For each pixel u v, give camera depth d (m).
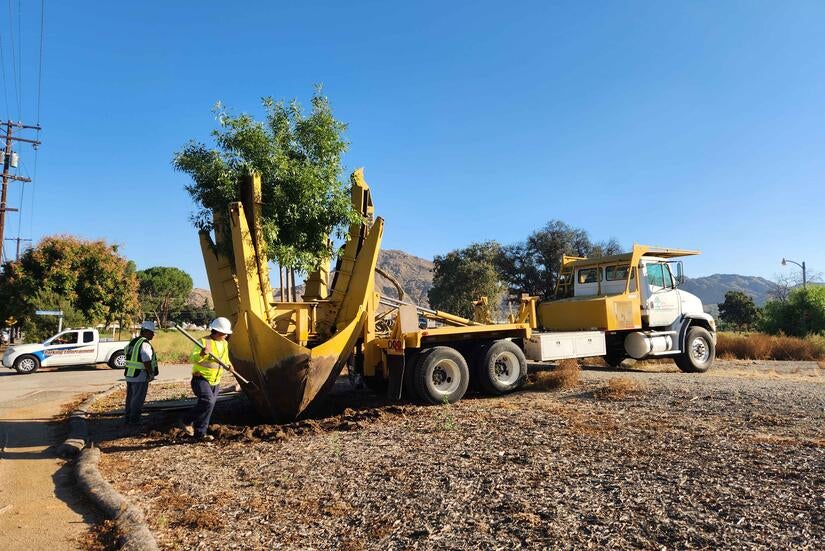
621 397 10.05
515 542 4.02
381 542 4.16
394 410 9.62
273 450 7.26
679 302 15.41
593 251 45.16
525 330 11.80
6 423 10.27
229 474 6.24
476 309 14.39
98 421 10.10
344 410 9.95
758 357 21.41
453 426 8.16
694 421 7.95
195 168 9.56
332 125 10.20
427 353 10.41
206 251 10.00
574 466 5.85
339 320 10.24
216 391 8.45
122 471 6.61
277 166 9.43
